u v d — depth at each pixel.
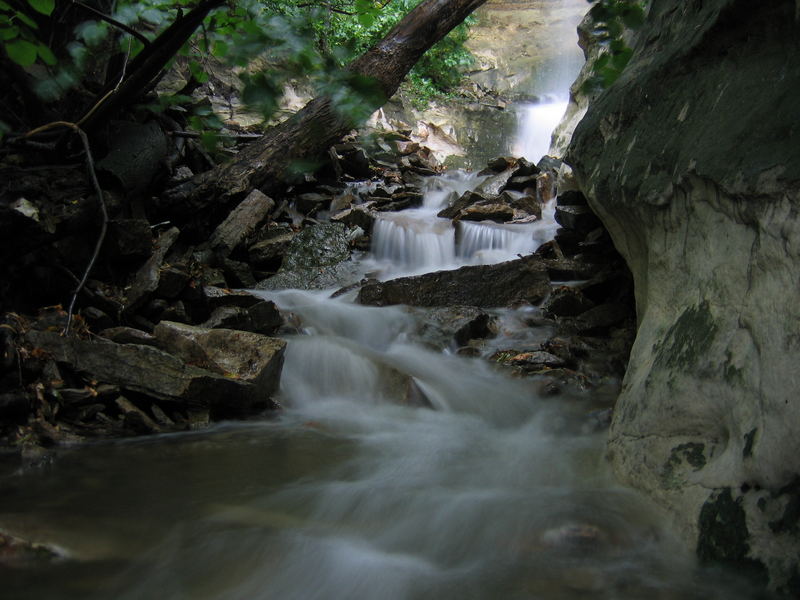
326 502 3.16
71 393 4.26
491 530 2.81
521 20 19.69
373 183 10.59
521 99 17.83
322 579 2.49
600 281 6.70
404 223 8.46
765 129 2.65
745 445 2.37
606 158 4.20
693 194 3.08
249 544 2.73
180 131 7.56
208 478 3.48
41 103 5.68
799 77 2.59
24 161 5.64
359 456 3.86
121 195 6.13
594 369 5.56
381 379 5.11
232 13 2.87
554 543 2.64
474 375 5.43
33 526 2.83
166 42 4.37
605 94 4.59
